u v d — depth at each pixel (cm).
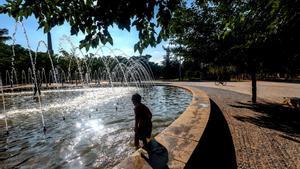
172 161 385
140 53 350
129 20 265
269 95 1850
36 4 280
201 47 1421
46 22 291
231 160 519
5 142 757
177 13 364
